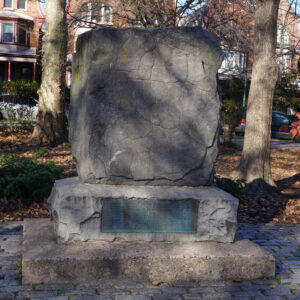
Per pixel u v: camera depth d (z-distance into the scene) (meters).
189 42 4.65
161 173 4.66
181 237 4.49
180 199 4.46
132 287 3.95
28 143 14.88
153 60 4.61
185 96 4.68
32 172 7.77
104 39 4.52
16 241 5.23
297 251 5.33
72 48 29.22
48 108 14.92
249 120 9.59
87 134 4.59
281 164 14.51
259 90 9.41
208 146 4.74
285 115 24.59
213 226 4.53
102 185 4.61
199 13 19.30
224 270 4.21
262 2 9.16
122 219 4.41
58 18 14.72
